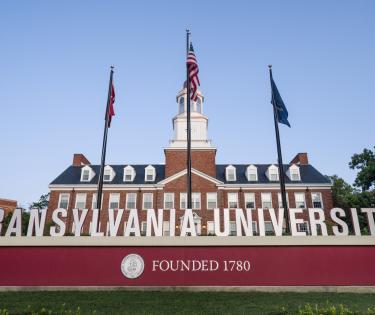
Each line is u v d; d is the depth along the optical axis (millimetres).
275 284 17938
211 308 13867
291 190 44406
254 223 42312
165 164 45125
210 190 42938
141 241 18797
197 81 24078
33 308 13438
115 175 47406
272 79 24812
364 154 43719
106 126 23922
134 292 17109
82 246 18688
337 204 47438
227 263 18391
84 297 15836
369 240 18719
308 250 18578
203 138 47625
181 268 18297
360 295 16672
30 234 19219
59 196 44312
